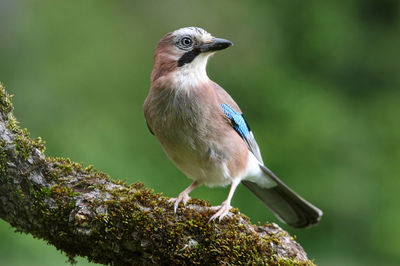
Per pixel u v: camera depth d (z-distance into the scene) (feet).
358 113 52.26
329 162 46.62
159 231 15.28
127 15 53.57
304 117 48.60
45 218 15.40
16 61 47.44
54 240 15.83
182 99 19.30
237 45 55.67
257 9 57.72
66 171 15.75
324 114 48.98
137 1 54.44
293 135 47.55
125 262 15.60
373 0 59.52
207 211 16.02
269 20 57.52
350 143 48.19
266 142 47.60
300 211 23.89
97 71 48.39
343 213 44.73
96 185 15.65
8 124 15.64
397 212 44.57
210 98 19.48
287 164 46.34
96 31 50.88
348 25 57.67
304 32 57.21
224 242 15.35
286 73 54.29
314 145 47.03
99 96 46.98
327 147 47.11
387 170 46.96
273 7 58.29
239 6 57.67
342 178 45.62
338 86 56.03
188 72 19.76
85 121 44.57
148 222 15.24
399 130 49.85
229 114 20.97
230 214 16.19
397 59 57.93
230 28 56.29
